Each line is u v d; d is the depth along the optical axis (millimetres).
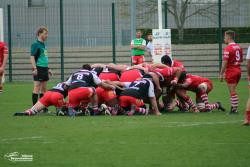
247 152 21203
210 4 67688
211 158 20188
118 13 70688
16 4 71125
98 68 33531
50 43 68062
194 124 28156
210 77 64500
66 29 68938
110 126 27531
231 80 32656
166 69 33000
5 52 38938
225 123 28500
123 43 70875
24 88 54438
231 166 18969
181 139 23875
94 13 69500
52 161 19906
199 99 34156
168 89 33781
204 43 65125
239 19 66750
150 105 33688
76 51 66750
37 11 69312
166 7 62844
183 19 66250
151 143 23000
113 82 32562
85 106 32281
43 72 35469
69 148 22109
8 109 36594
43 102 32688
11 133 25641
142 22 71188
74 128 27000
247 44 65875
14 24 69125
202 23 65938
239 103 39188
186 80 33594
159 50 51938
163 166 18984
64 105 32469
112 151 21484
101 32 69562
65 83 32406
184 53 65125
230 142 23141
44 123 28891
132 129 26516
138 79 32531
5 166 19344
